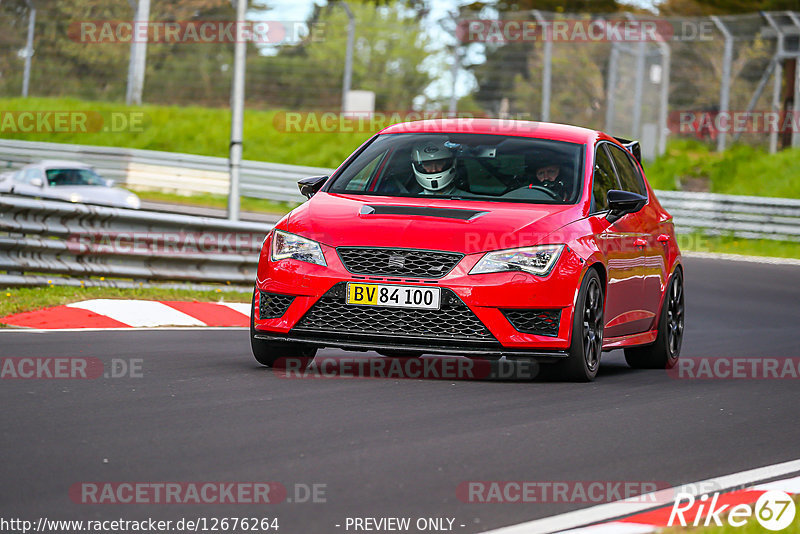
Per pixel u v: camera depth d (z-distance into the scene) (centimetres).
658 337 2994
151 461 1541
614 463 1650
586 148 2717
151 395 2072
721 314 4841
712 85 10881
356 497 1391
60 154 10462
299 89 14462
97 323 3350
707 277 6288
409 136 2744
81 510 1302
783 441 1912
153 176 10125
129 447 1623
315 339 2369
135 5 11794
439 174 2594
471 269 2314
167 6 13112
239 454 1600
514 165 2616
